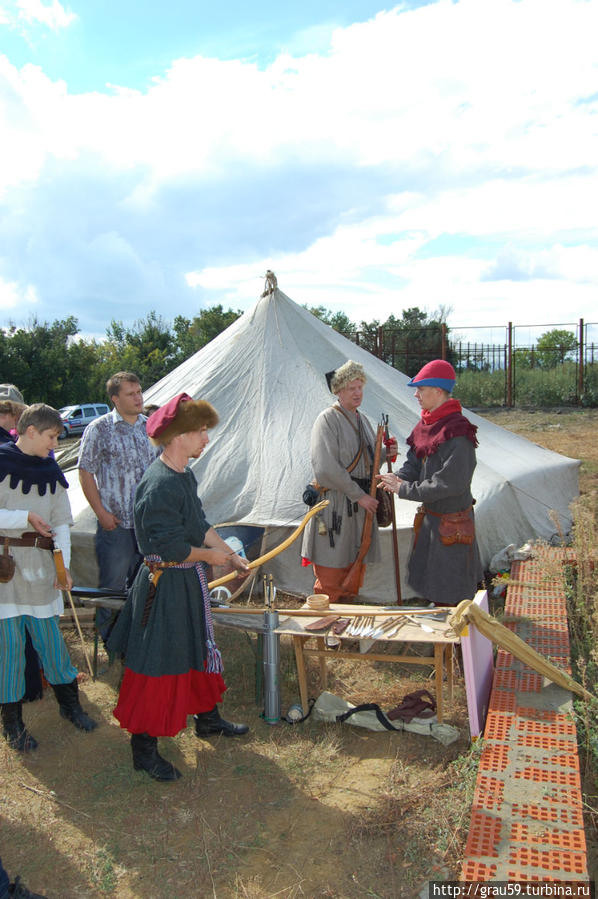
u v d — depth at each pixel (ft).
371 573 16.69
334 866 8.08
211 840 8.61
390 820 8.74
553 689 10.36
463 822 8.16
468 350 84.28
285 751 10.60
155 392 21.38
